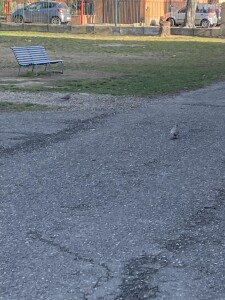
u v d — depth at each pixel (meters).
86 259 5.43
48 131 11.04
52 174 8.17
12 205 6.87
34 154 9.27
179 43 37.31
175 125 11.03
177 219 6.45
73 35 44.03
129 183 7.77
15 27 49.09
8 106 13.84
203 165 8.72
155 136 10.74
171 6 54.16
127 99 15.36
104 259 5.43
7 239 5.87
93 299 4.70
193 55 29.58
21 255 5.50
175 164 8.77
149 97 15.85
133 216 6.52
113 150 9.61
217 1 61.34
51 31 47.62
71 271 5.19
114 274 5.13
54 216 6.52
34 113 13.02
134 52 30.83
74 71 22.12
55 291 4.83
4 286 4.91
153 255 5.53
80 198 7.14
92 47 33.66
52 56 27.92
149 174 8.21
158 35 44.56
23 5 54.06
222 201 7.08
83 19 52.78
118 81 19.06
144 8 52.72
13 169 8.40
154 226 6.23
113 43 36.75
